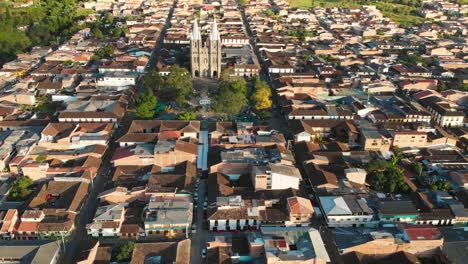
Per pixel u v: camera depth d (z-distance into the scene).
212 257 180.62
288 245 181.50
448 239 191.12
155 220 196.12
